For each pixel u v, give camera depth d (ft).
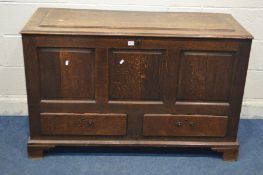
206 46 6.39
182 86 6.72
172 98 6.79
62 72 6.56
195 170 7.04
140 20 6.97
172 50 6.41
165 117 6.93
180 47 6.39
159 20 7.02
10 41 8.07
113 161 7.20
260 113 8.68
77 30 6.30
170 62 6.51
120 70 6.56
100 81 6.63
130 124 6.98
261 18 8.00
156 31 6.39
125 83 6.67
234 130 7.08
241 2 7.89
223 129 7.05
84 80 6.63
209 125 7.01
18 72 8.34
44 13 7.20
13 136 7.85
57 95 6.74
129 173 6.89
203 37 6.30
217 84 6.71
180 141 7.16
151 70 6.57
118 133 7.04
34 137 7.06
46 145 7.07
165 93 6.75
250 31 8.11
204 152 7.53
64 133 7.02
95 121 6.93
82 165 7.06
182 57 6.49
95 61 6.47
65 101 6.79
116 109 6.86
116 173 6.88
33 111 6.82
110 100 6.81
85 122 6.93
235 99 6.81
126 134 7.06
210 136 7.12
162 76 6.62
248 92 8.64
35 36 6.23
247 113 8.70
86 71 6.57
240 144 7.82
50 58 6.44
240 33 6.43
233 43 6.37
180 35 6.29
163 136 7.11
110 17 7.11
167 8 7.97
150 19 7.07
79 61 6.48
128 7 7.95
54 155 7.30
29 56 6.39
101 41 6.31
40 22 6.61
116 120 6.93
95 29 6.37
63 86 6.67
